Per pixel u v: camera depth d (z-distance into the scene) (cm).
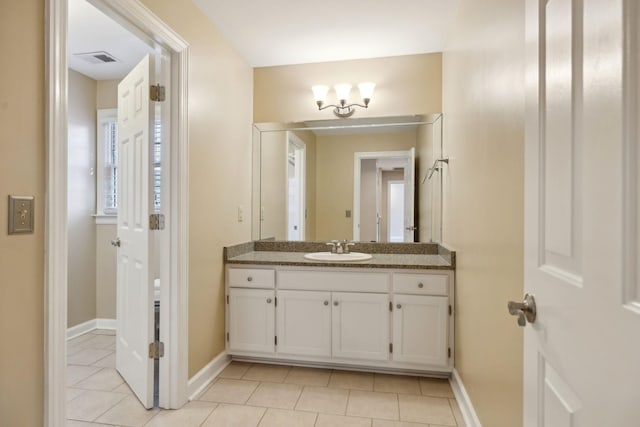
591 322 58
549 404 75
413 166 294
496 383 143
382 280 241
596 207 56
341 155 304
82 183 323
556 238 72
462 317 208
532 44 85
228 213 263
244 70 292
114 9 155
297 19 234
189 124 207
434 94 285
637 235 48
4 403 107
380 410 201
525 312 86
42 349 118
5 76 106
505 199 132
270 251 308
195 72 215
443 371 236
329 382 234
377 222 301
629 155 49
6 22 107
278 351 253
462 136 207
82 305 324
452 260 232
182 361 203
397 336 239
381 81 293
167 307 199
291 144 308
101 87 336
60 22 121
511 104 125
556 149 72
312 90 300
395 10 225
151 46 192
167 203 199
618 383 50
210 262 237
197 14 218
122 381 233
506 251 131
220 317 253
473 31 182
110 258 335
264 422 188
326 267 246
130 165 223
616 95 51
